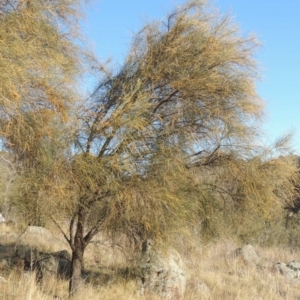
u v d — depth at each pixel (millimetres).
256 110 7262
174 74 7145
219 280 9977
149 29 7562
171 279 7930
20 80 5008
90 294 6832
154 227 6645
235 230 8266
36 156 6254
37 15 5703
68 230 7824
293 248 18328
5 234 11641
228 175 7500
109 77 7602
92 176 6562
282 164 7574
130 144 6629
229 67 7195
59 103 5562
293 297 9469
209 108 7137
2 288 6258
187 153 7371
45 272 8141
